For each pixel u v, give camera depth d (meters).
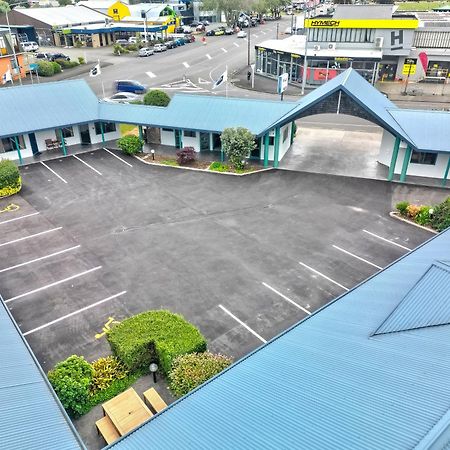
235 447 8.96
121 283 20.20
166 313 16.91
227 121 32.84
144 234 24.19
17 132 32.16
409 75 55.09
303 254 22.30
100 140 37.72
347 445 8.08
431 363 9.96
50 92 35.44
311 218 25.78
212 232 24.39
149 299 19.16
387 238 23.73
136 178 31.22
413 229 24.62
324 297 19.23
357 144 37.41
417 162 30.72
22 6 114.69
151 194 28.84
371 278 16.16
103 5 102.50
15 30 79.50
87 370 14.73
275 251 22.56
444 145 28.72
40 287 20.00
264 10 107.88
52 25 83.50
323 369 10.83
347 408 9.11
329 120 44.03
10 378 11.98
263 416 9.67
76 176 31.53
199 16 114.94
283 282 20.20
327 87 32.41
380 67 57.47
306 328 13.47
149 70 64.44
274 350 12.56
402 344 11.09
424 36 55.38
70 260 21.95
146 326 16.14
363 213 26.33
